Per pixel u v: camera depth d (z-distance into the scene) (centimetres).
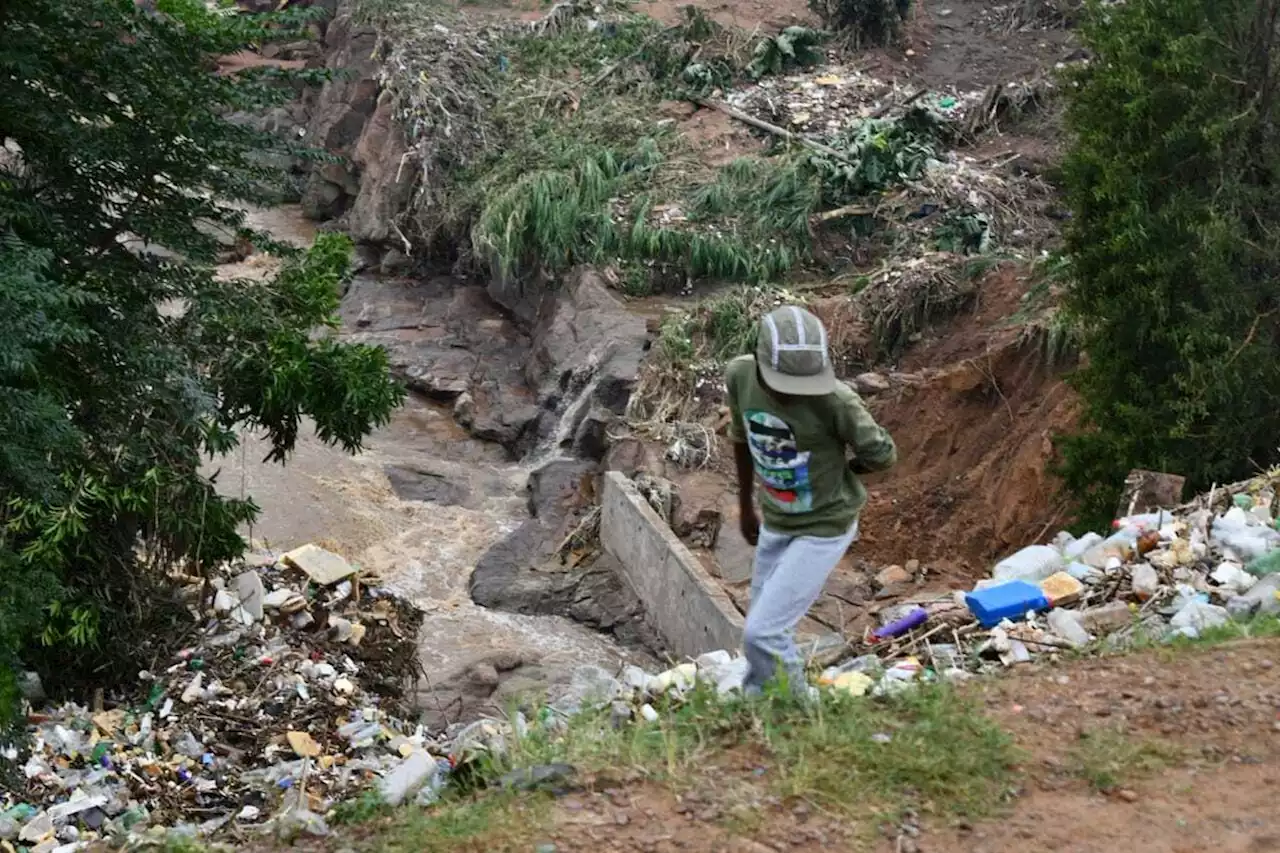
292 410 1202
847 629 1212
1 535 950
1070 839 439
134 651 1059
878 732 511
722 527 1549
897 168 2305
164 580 1136
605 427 1852
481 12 3039
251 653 1064
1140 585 767
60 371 1038
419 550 1708
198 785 879
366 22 2859
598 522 1697
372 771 874
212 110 1163
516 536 1722
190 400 1094
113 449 1077
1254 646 588
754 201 2283
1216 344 1229
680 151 2462
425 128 2559
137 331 1088
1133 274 1304
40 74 1040
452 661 1353
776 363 511
